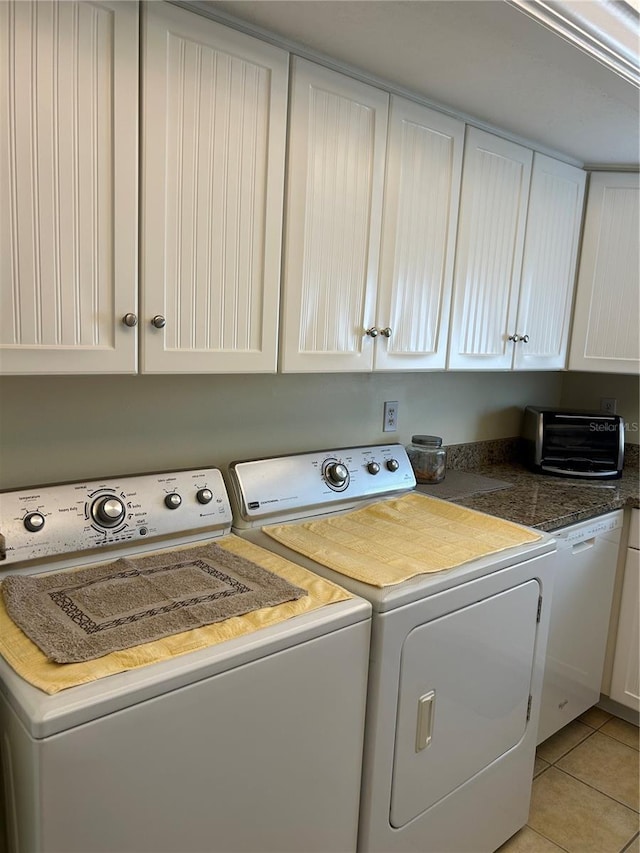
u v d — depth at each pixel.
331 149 1.60
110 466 1.65
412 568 1.50
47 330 1.21
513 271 2.25
